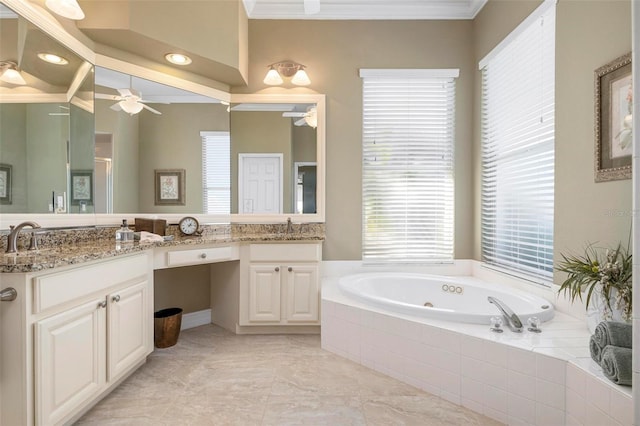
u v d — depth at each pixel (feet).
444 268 10.64
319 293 9.19
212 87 9.96
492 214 9.69
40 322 4.52
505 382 5.43
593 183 6.11
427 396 6.19
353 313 7.59
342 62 10.57
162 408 5.79
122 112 8.29
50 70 6.67
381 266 10.64
